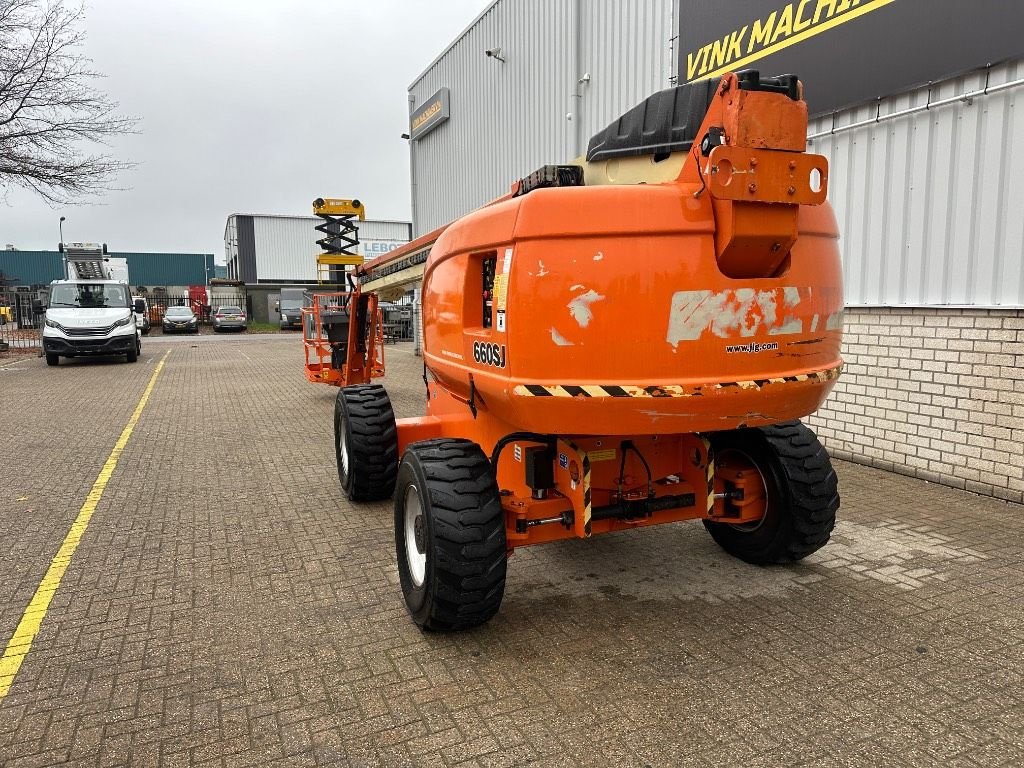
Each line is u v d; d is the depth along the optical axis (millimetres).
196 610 3984
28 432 9328
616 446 3721
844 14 6402
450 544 3303
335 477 6879
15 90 16672
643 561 4551
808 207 3027
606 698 3033
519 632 3645
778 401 2979
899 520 5211
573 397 2816
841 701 2977
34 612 3980
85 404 11852
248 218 50969
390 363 18000
